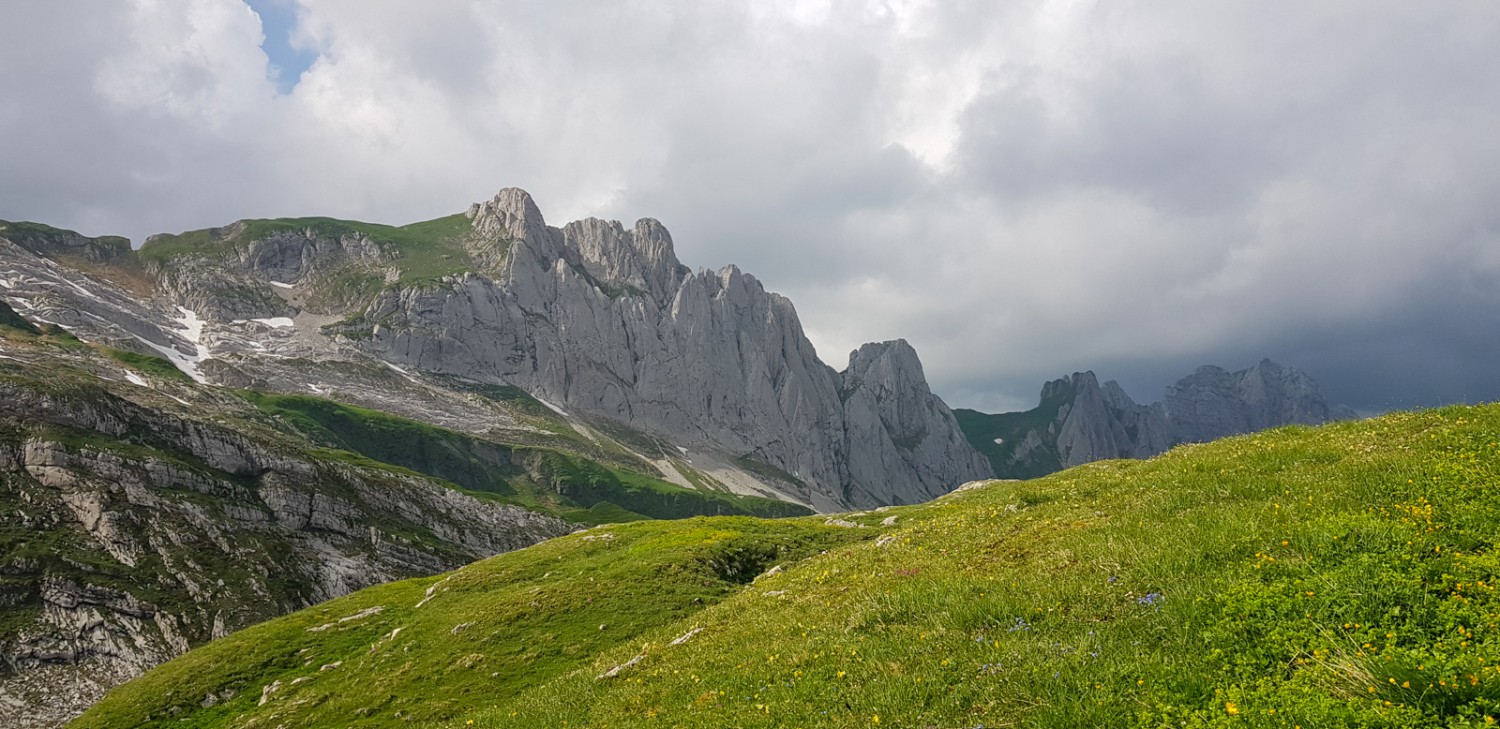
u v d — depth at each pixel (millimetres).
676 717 15586
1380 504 15125
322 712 40719
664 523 73250
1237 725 9070
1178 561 14359
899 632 15672
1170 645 11625
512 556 69938
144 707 50000
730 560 53219
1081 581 15102
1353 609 11078
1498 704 8180
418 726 35312
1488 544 12227
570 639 43125
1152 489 22172
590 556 63812
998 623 14375
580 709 19766
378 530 190500
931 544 24750
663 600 46562
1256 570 13031
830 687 14047
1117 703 10406
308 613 65688
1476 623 10156
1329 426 26547
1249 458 22953
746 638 20234
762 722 13602
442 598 60125
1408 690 8953
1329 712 8859
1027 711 10945
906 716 11969
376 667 46219
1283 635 10930
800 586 25203
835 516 77375
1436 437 19219
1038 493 27906
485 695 37719
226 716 47250
